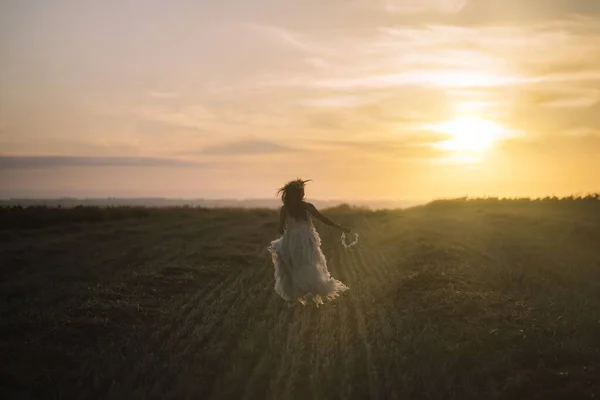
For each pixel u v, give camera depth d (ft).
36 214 104.37
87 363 27.17
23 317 34.65
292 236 37.32
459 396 22.49
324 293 36.40
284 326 33.35
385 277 48.47
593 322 31.35
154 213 130.11
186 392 23.48
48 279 48.42
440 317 33.45
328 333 31.30
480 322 32.04
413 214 128.88
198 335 31.63
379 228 100.83
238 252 65.98
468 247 61.72
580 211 104.32
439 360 26.25
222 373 25.91
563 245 63.62
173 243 74.43
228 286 46.32
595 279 44.14
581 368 24.95
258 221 117.80
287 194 37.76
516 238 69.56
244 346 29.07
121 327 33.22
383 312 35.99
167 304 39.11
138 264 56.95
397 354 27.43
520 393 22.61
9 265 55.47
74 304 37.99
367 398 22.85
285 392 23.52
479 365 25.85
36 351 28.53
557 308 34.78
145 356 27.86
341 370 25.71
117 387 23.71
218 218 127.24
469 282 42.70
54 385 24.58
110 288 43.45
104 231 89.04
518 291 39.86
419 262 53.62
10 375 25.32
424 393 22.98
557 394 22.34
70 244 72.18
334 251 69.72
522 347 27.68
